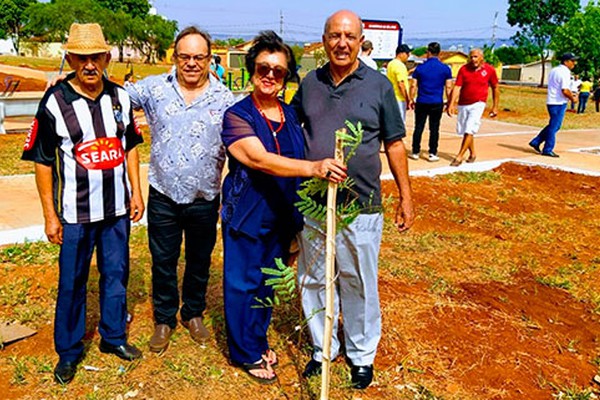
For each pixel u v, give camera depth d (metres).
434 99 9.24
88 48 2.88
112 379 3.31
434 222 6.46
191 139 3.31
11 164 8.17
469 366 3.62
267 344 3.49
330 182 2.43
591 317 4.41
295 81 3.15
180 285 4.46
